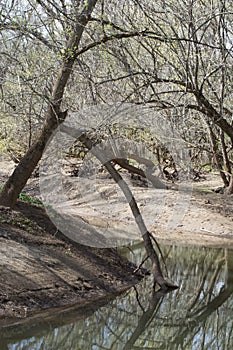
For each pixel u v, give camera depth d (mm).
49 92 12641
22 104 12633
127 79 14453
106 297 9836
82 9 10938
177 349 8547
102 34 12367
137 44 14859
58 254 10344
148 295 10492
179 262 13141
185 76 13203
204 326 9531
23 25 10227
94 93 13922
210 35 15102
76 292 9500
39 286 9062
